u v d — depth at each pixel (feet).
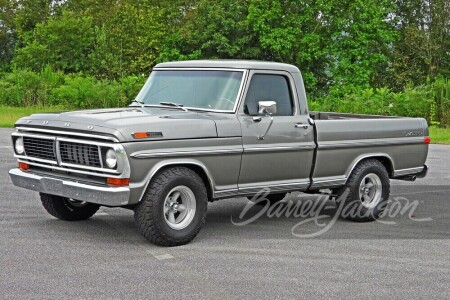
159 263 20.47
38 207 28.86
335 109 108.47
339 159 26.96
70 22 146.92
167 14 145.07
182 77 25.66
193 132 22.38
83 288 17.81
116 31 138.62
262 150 24.23
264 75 25.02
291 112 25.73
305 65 134.41
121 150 20.70
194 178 22.52
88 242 22.89
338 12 132.67
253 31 135.74
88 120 21.88
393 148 29.07
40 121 23.24
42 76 117.39
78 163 22.04
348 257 21.86
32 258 20.65
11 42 173.58
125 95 111.75
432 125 96.99
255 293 17.79
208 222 27.07
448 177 42.63
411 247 23.54
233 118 23.71
